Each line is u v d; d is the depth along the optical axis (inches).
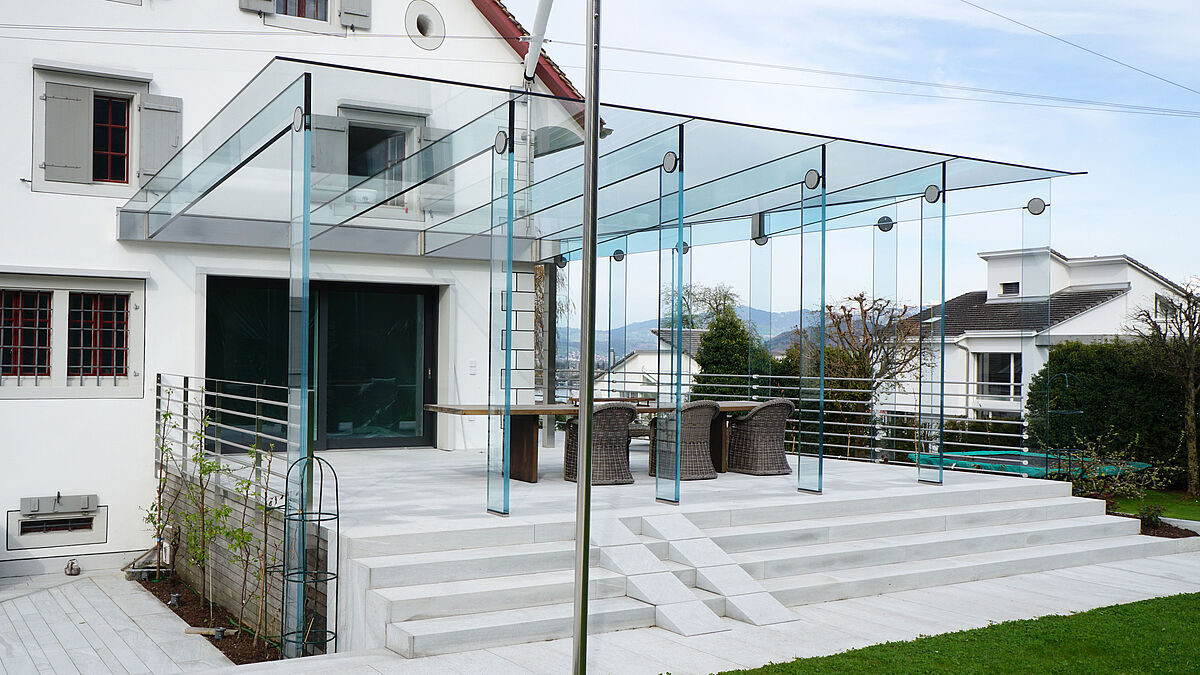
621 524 317.7
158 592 386.6
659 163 353.7
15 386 427.5
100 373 449.4
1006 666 234.7
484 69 546.9
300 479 282.8
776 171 406.9
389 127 312.8
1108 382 647.1
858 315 570.6
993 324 550.3
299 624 280.8
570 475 411.8
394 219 487.2
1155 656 245.0
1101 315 981.8
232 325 487.8
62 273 433.4
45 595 382.6
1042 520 412.2
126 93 454.9
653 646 254.8
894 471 474.6
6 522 422.3
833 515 366.6
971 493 408.5
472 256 533.6
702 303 598.9
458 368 540.1
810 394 392.8
